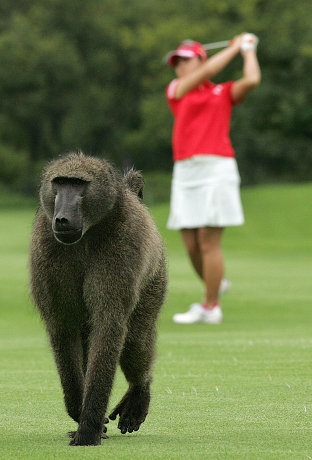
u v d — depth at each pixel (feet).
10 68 340.80
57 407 32.40
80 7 355.97
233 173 62.08
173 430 28.17
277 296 76.79
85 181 26.18
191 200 62.13
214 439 26.40
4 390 36.04
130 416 28.96
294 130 289.94
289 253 115.75
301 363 42.68
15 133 350.43
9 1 376.48
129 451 24.62
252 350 47.60
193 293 79.66
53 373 40.70
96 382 26.73
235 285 84.17
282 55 284.41
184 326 61.11
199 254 63.98
